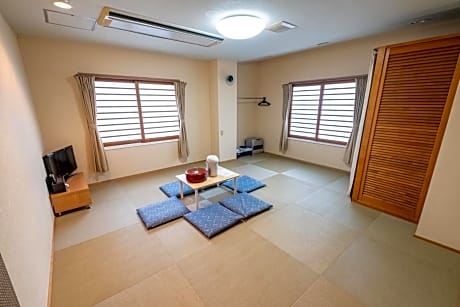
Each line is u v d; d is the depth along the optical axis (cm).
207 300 161
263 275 184
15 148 157
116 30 275
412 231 242
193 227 252
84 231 244
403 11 236
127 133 408
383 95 260
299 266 193
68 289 170
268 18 246
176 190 347
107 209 293
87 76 339
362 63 380
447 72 212
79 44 333
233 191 350
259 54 436
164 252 211
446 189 208
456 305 155
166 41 328
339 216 274
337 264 196
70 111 344
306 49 418
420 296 163
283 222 262
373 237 233
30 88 301
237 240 229
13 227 121
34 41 301
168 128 458
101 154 370
